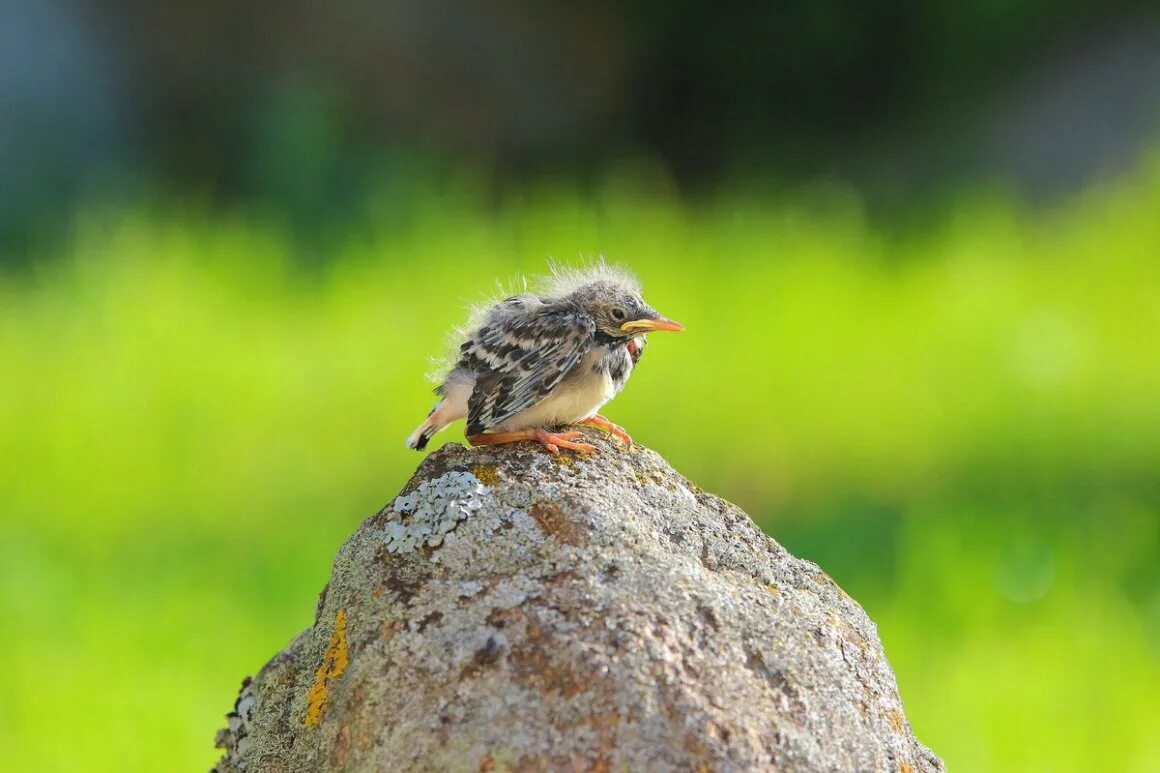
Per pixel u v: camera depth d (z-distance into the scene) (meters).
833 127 28.84
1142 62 25.56
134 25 25.05
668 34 28.75
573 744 4.33
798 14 28.39
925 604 11.06
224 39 25.50
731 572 5.12
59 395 14.74
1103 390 15.99
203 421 14.50
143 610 10.88
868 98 28.94
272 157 23.53
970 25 27.72
